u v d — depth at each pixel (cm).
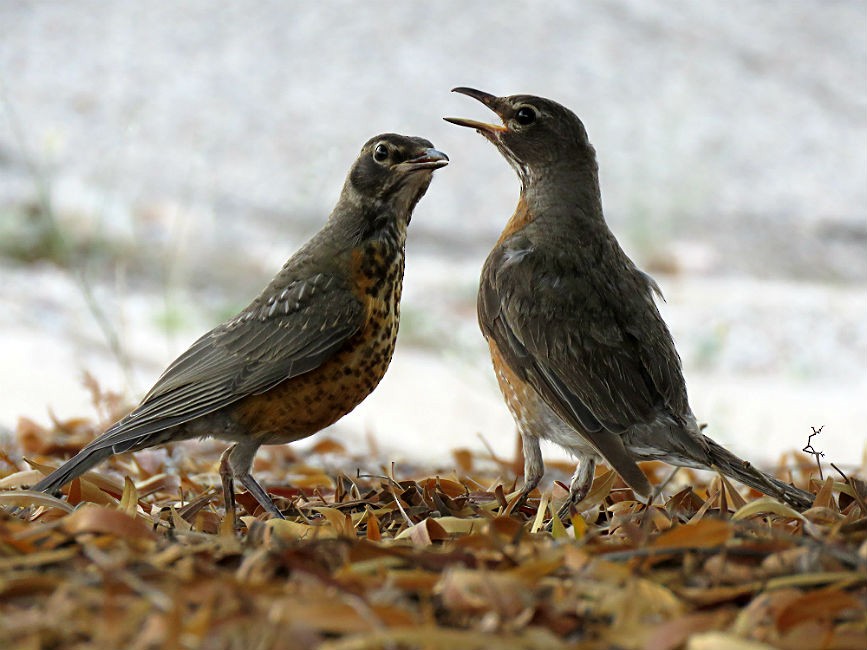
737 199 3177
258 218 2727
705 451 790
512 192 3116
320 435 1372
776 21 4466
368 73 3716
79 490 815
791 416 1582
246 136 3234
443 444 1384
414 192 909
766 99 3888
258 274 2367
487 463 1227
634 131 3559
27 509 795
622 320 861
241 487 948
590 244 901
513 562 575
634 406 827
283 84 3547
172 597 510
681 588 560
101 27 3806
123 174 2900
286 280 896
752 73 4031
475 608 522
